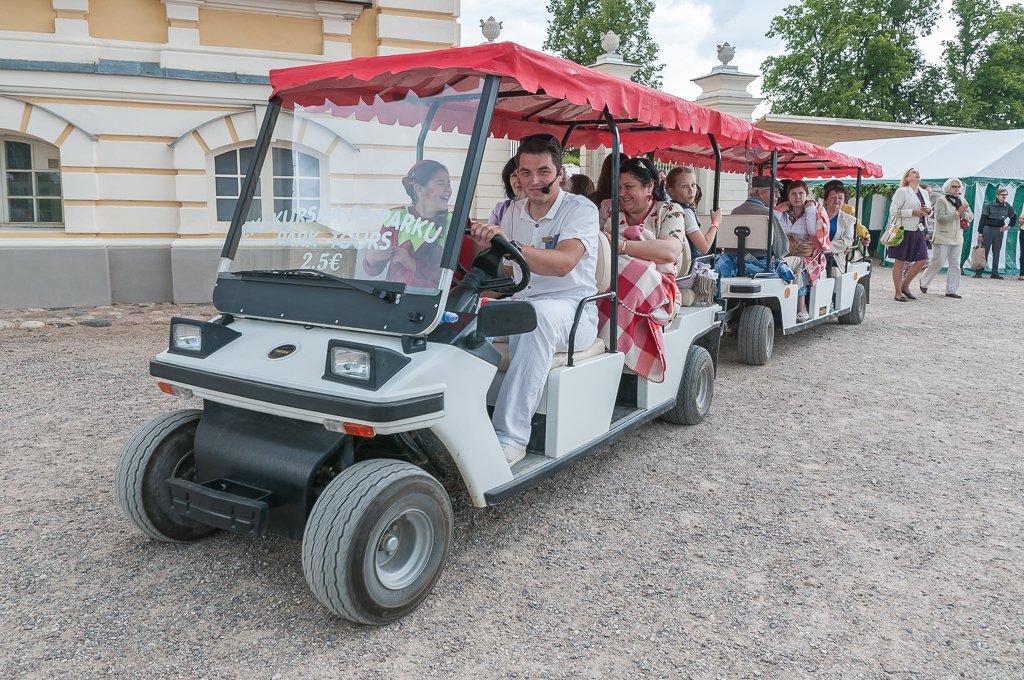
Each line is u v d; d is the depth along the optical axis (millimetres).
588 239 3529
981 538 3555
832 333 8773
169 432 3113
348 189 3051
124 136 8719
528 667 2508
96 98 8555
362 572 2525
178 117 8859
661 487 4078
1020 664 2600
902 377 6637
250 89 9039
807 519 3725
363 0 9297
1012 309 10688
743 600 2965
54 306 8703
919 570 3238
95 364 6367
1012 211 14758
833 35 34938
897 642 2709
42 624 2676
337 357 2584
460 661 2529
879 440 4941
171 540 3207
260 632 2652
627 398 4383
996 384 6430
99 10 8547
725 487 4105
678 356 4688
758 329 6840
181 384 2947
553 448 3391
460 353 2766
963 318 9883
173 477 3119
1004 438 5020
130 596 2859
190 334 3045
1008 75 36688
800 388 6227
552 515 3693
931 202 11711
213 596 2867
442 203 2826
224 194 9320
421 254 2805
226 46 8992
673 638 2699
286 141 3221
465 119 2879
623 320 4121
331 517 2502
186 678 2406
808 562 3285
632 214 4812
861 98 34875
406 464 2691
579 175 5203
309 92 3211
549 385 3363
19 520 3479
